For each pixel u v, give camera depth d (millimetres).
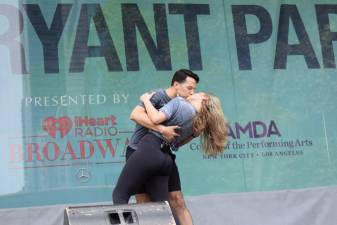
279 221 8188
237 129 8367
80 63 8227
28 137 7938
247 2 8758
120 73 8289
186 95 6691
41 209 7797
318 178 8398
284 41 8727
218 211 8117
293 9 8828
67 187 7898
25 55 8133
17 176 7836
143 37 8438
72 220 5062
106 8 8422
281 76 8625
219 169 8234
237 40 8641
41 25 8242
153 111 6352
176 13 8578
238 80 8523
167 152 6430
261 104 8500
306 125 8523
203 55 8531
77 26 8320
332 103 8641
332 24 8844
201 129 6578
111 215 5160
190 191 8133
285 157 8391
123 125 8156
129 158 6359
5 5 8203
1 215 7703
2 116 7938
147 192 6434
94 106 8148
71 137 8023
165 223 5180
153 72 8367
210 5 8672
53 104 8070
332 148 8508
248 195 8211
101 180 7984
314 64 8719
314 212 8281
